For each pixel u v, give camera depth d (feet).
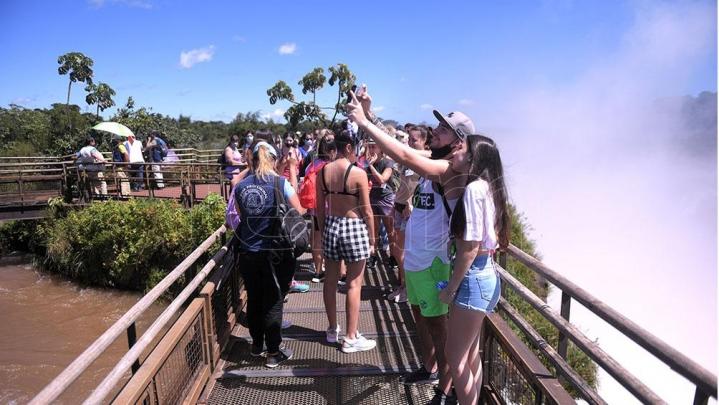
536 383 7.55
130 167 39.09
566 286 7.33
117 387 19.63
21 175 37.55
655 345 5.16
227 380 10.99
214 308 11.88
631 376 5.56
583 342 6.59
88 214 32.42
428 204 8.43
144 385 7.45
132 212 30.86
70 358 22.98
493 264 7.95
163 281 8.98
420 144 12.64
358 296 12.03
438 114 7.98
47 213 37.52
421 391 10.50
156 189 42.63
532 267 8.65
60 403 18.80
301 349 12.46
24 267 36.27
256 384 10.81
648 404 5.06
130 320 7.31
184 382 9.43
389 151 7.32
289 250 10.84
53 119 80.94
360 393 10.46
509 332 9.13
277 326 11.28
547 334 20.72
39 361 22.58
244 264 10.93
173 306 9.09
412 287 8.96
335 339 12.79
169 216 30.14
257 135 11.82
